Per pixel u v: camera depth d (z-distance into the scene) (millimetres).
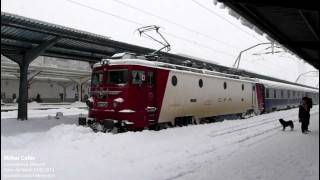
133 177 7680
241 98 23422
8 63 35031
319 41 14000
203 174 7918
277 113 29625
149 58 15711
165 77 15703
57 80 46062
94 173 7945
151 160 9359
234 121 20656
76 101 49875
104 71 14758
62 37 15781
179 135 13891
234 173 7984
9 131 14477
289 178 7492
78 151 10094
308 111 15641
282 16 10141
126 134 12656
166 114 15805
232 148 11516
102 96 14656
